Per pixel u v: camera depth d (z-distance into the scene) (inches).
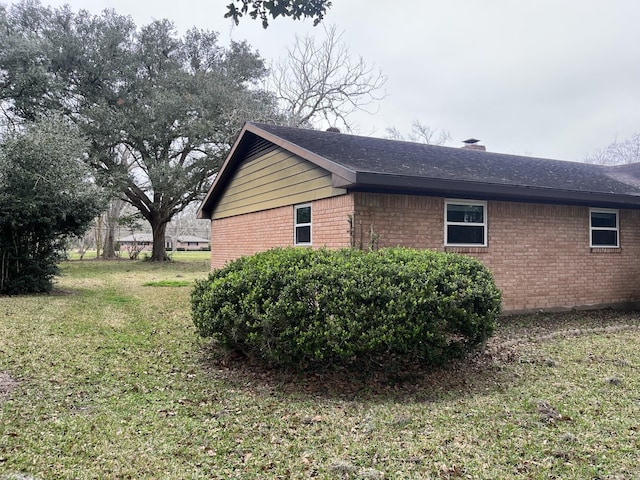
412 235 328.5
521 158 497.0
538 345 263.1
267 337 195.2
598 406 163.9
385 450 130.8
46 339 255.6
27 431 137.9
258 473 118.0
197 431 143.6
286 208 411.2
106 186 856.3
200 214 629.6
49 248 483.8
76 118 848.9
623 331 307.1
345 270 201.8
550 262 385.7
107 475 114.3
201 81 940.6
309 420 154.1
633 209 432.8
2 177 438.6
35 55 753.0
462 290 199.8
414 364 214.5
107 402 166.7
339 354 187.8
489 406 164.9
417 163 352.2
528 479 114.3
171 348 249.8
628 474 116.0
